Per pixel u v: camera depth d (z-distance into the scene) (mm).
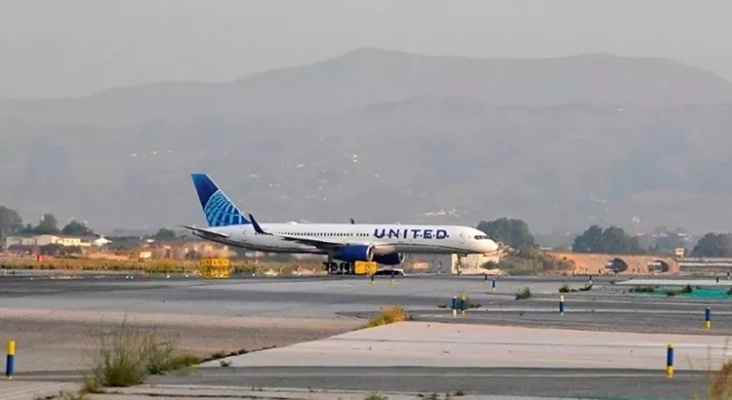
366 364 135000
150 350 129375
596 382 121750
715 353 155125
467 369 132250
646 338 177375
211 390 109375
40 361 135375
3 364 132125
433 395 108812
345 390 111500
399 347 155625
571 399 108625
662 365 139750
